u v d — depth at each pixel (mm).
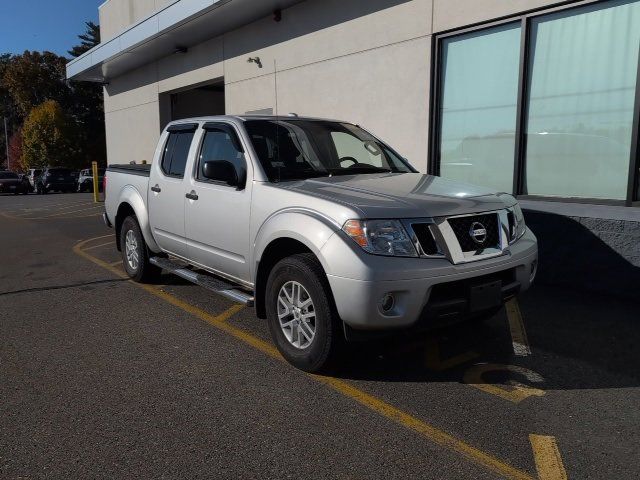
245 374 4109
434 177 4992
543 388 3895
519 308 5727
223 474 2873
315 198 3979
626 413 3533
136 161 19859
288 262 4047
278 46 11914
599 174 7023
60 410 3561
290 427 3346
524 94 7578
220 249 4957
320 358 3908
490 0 7719
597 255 6141
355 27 9914
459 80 8445
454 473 2885
